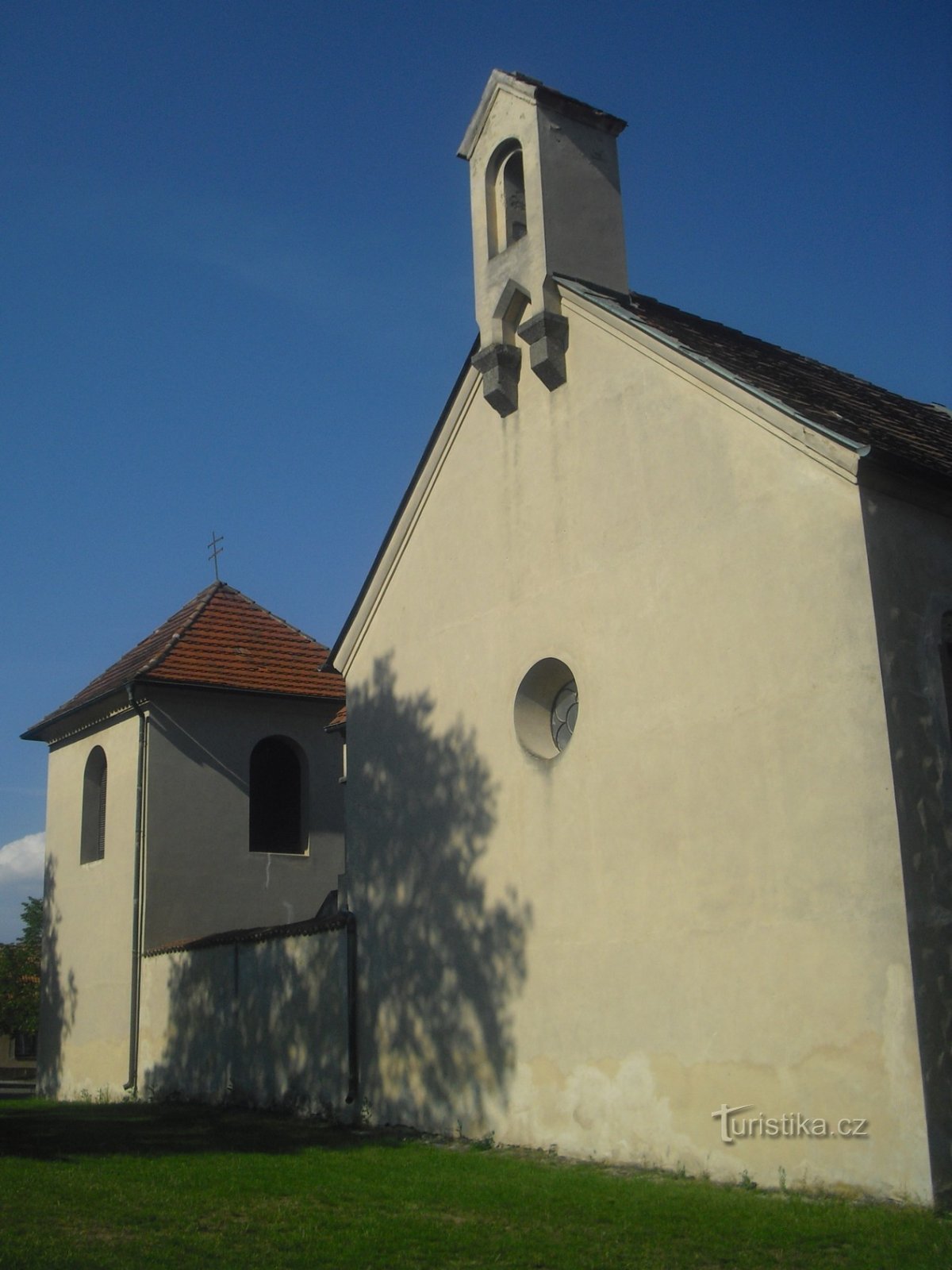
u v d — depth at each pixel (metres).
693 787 12.02
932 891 10.34
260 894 22.47
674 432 12.86
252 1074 17.80
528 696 14.38
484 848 14.46
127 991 21.23
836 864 10.66
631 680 12.88
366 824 16.38
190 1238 8.76
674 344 12.89
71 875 23.83
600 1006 12.62
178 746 22.27
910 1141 9.79
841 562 11.04
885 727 10.48
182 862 21.81
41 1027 24.14
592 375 14.02
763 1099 10.90
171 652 22.92
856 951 10.39
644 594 12.89
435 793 15.33
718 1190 10.60
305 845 23.19
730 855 11.56
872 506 11.05
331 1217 9.51
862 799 10.55
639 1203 9.98
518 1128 13.34
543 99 15.20
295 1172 11.62
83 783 23.98
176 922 21.55
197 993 19.48
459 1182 11.05
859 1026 10.27
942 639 11.27
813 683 11.10
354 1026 15.92
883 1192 9.90
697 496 12.48
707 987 11.56
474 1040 14.12
